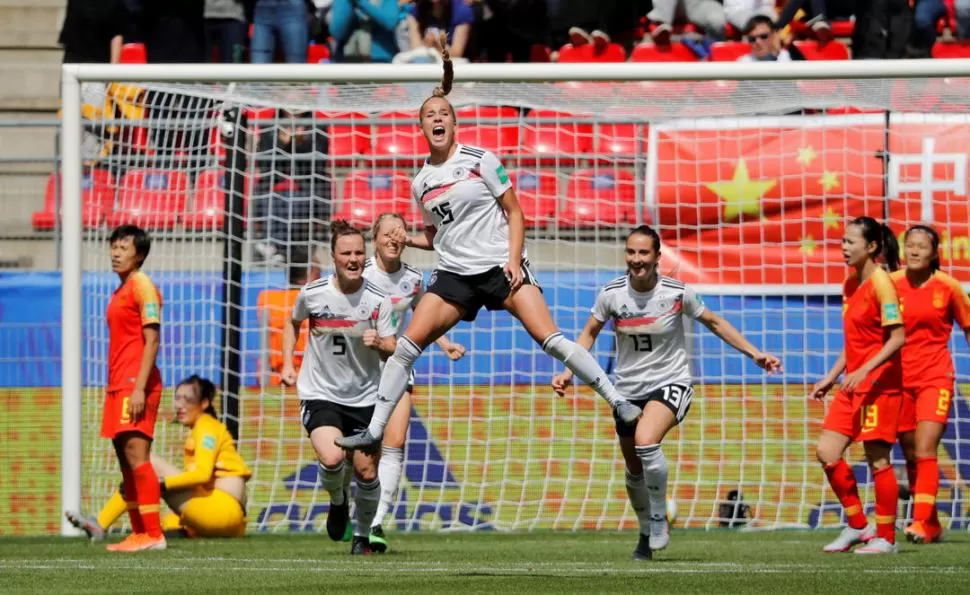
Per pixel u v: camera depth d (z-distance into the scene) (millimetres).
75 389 34438
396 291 28375
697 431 38250
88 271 39688
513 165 42719
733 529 36844
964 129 38812
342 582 19531
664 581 19766
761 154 39531
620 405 20359
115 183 40719
